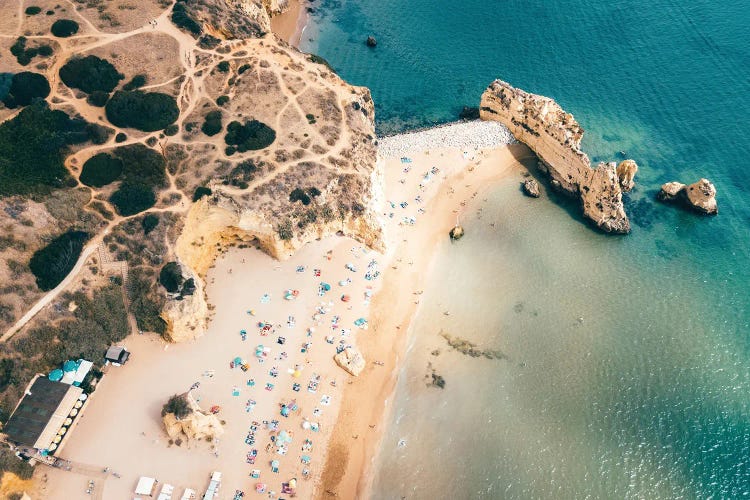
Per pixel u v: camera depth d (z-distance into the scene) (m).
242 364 73.00
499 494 65.38
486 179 100.94
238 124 89.94
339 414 70.69
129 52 94.31
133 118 86.81
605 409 72.12
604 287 85.69
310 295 80.88
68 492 61.97
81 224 76.81
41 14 96.19
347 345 76.56
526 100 101.62
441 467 67.38
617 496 65.31
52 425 64.00
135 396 69.56
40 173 78.38
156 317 73.88
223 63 97.00
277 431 68.19
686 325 80.88
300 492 64.31
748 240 92.06
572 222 94.94
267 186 84.06
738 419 71.38
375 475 66.69
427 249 89.81
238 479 64.19
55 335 69.81
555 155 98.62
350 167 90.19
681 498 65.31
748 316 82.06
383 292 83.00
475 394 73.31
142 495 61.97
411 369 75.62
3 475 60.16
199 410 66.50
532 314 82.00
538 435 69.81
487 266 88.19
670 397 73.31
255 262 84.00
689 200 95.56
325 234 87.06
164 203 80.69
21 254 71.38
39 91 86.56
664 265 88.62
